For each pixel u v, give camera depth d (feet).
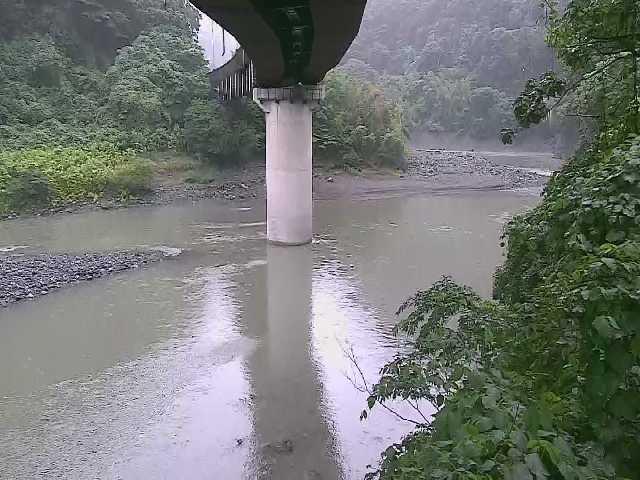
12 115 175.52
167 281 85.10
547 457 11.39
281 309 71.72
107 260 95.40
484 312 22.93
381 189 185.16
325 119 202.28
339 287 80.53
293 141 104.58
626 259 13.51
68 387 51.24
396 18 495.00
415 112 370.73
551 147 309.01
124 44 224.12
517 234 31.60
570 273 17.83
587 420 13.89
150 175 164.55
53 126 177.68
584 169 28.37
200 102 193.77
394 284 81.41
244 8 59.77
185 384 51.52
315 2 56.95
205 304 74.28
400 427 43.24
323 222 132.05
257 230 123.34
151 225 129.59
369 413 45.27
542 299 20.21
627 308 12.40
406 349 57.77
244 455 40.16
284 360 56.39
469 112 358.64
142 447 41.42
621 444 13.03
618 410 12.63
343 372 53.21
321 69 94.27
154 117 192.85
